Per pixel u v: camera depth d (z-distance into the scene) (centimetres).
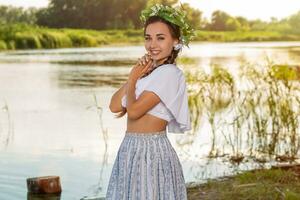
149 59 453
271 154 955
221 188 729
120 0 3406
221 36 3294
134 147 450
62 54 2956
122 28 3441
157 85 447
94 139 1072
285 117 1030
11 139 1067
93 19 3425
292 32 3288
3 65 2414
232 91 1239
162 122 453
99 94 1622
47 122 1233
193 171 855
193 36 462
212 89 1301
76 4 3375
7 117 1292
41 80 1939
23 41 3303
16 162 902
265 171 771
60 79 1958
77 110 1383
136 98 451
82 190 763
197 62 2180
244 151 973
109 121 1248
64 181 803
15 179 809
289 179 752
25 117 1291
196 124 1175
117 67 2314
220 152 975
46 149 991
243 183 745
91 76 2028
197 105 1217
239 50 2834
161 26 451
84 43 3412
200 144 1027
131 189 447
